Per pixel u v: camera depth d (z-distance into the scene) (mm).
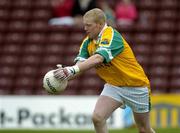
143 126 28969
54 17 68500
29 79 63875
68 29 67188
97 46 27594
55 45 66375
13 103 53594
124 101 28312
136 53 64688
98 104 27938
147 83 28203
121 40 27062
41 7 70688
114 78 27812
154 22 67688
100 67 27625
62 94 60656
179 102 52281
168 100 52438
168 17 68250
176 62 64000
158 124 52156
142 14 68625
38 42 67062
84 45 28594
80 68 25953
